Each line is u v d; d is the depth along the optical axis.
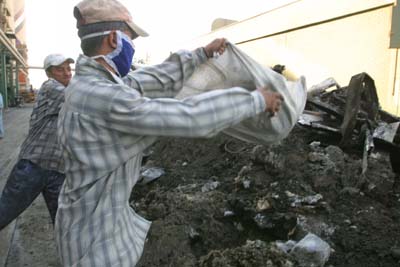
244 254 2.64
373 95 4.39
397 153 3.97
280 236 3.14
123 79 1.62
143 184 4.60
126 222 1.59
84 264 1.45
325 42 7.04
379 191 3.51
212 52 1.73
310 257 2.65
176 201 3.67
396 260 2.71
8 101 26.70
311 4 7.26
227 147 4.83
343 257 2.78
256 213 3.32
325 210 3.29
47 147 3.11
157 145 5.97
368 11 6.05
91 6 1.51
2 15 30.70
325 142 4.44
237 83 1.69
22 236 3.97
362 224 3.13
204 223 3.30
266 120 1.58
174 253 2.91
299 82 1.80
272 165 3.84
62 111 1.53
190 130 1.32
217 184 4.08
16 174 3.10
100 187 1.46
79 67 1.48
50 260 3.47
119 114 1.34
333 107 4.68
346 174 3.71
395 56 5.52
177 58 1.74
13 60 28.77
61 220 1.53
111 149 1.42
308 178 3.69
